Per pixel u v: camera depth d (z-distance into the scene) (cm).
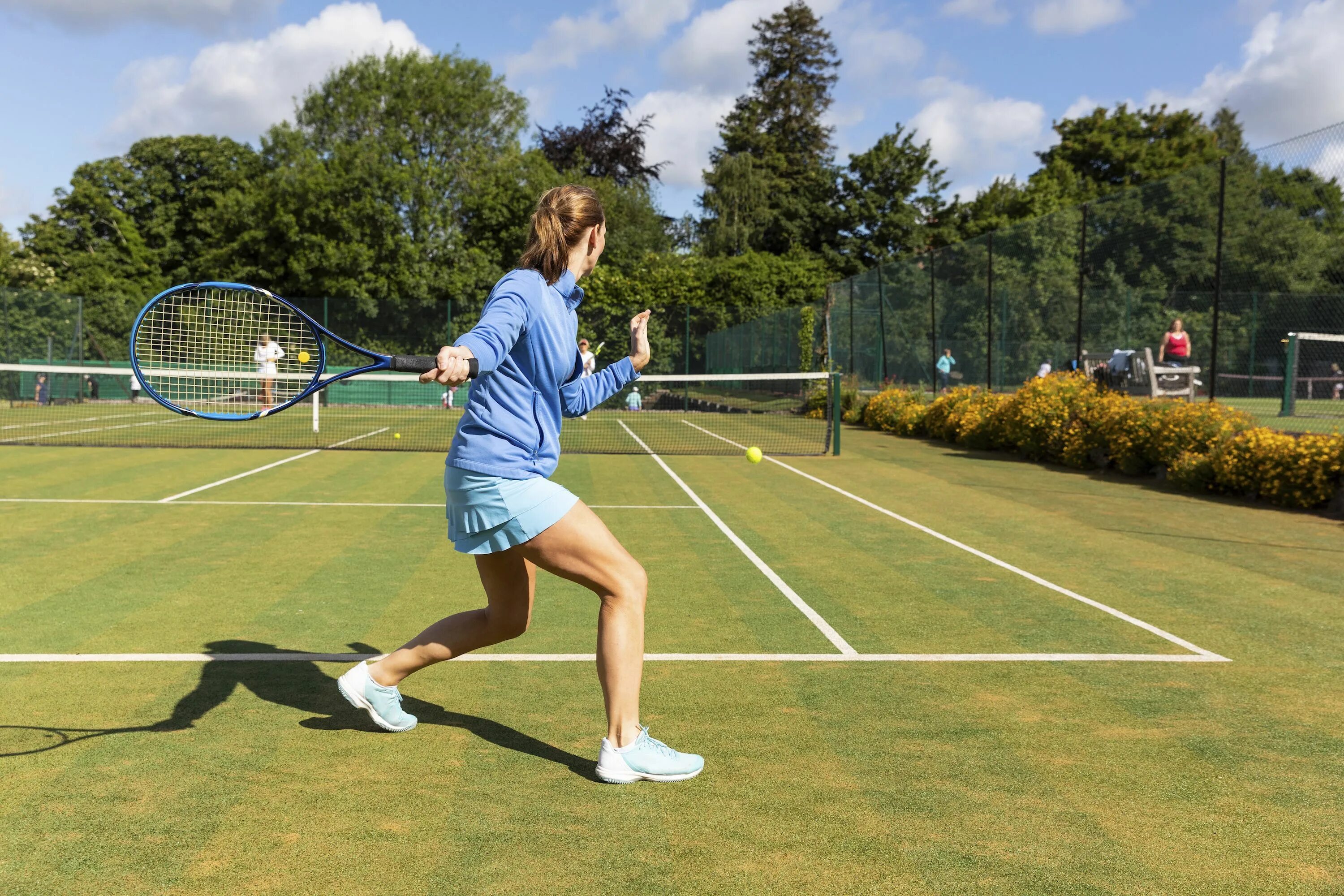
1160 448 1108
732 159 5216
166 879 240
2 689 384
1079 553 691
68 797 287
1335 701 387
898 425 1880
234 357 536
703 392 3045
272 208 3450
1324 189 1293
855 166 5069
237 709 365
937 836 268
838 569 634
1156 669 428
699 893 236
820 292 3659
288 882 239
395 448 1502
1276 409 1798
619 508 903
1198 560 669
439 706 371
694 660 436
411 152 3475
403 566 623
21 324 2486
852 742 339
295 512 843
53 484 1019
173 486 1017
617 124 4978
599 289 3503
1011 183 5072
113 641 453
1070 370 2184
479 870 246
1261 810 287
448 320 2791
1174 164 4697
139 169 4881
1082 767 318
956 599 553
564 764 317
